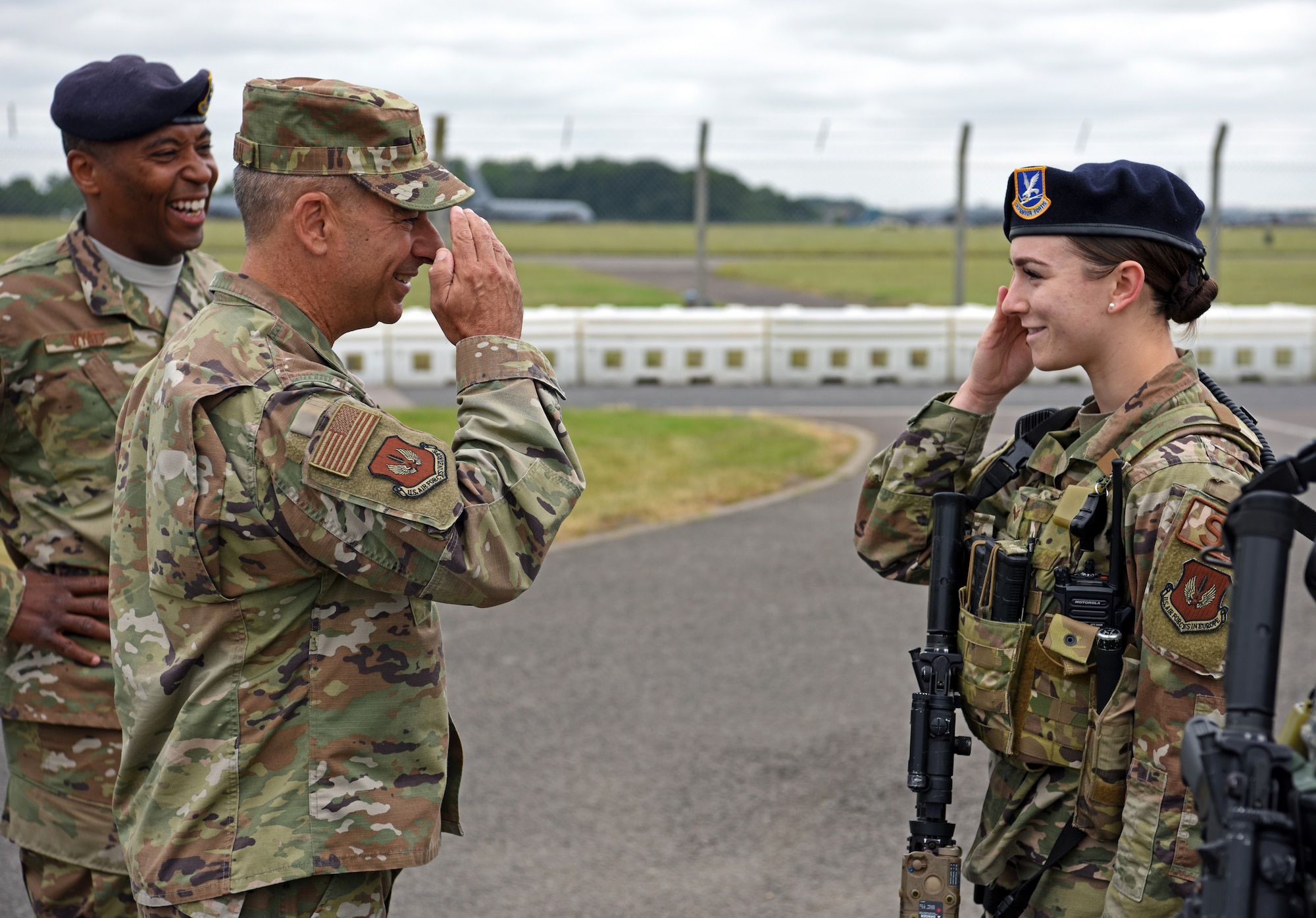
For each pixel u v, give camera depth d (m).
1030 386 14.59
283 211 1.88
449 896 3.44
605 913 3.35
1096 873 1.89
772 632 5.69
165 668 1.87
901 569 2.33
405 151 1.91
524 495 1.88
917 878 1.94
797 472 9.19
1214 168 15.75
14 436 2.76
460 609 6.05
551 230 52.03
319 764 1.86
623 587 6.40
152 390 1.89
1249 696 1.32
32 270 2.76
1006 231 2.06
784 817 3.91
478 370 1.94
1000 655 1.93
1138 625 1.82
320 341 1.93
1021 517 2.01
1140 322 1.94
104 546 2.75
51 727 2.71
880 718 4.68
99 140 2.69
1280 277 27.80
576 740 4.50
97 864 2.73
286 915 1.85
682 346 15.45
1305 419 11.84
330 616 1.87
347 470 1.76
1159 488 1.80
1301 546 6.71
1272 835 1.24
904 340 15.58
